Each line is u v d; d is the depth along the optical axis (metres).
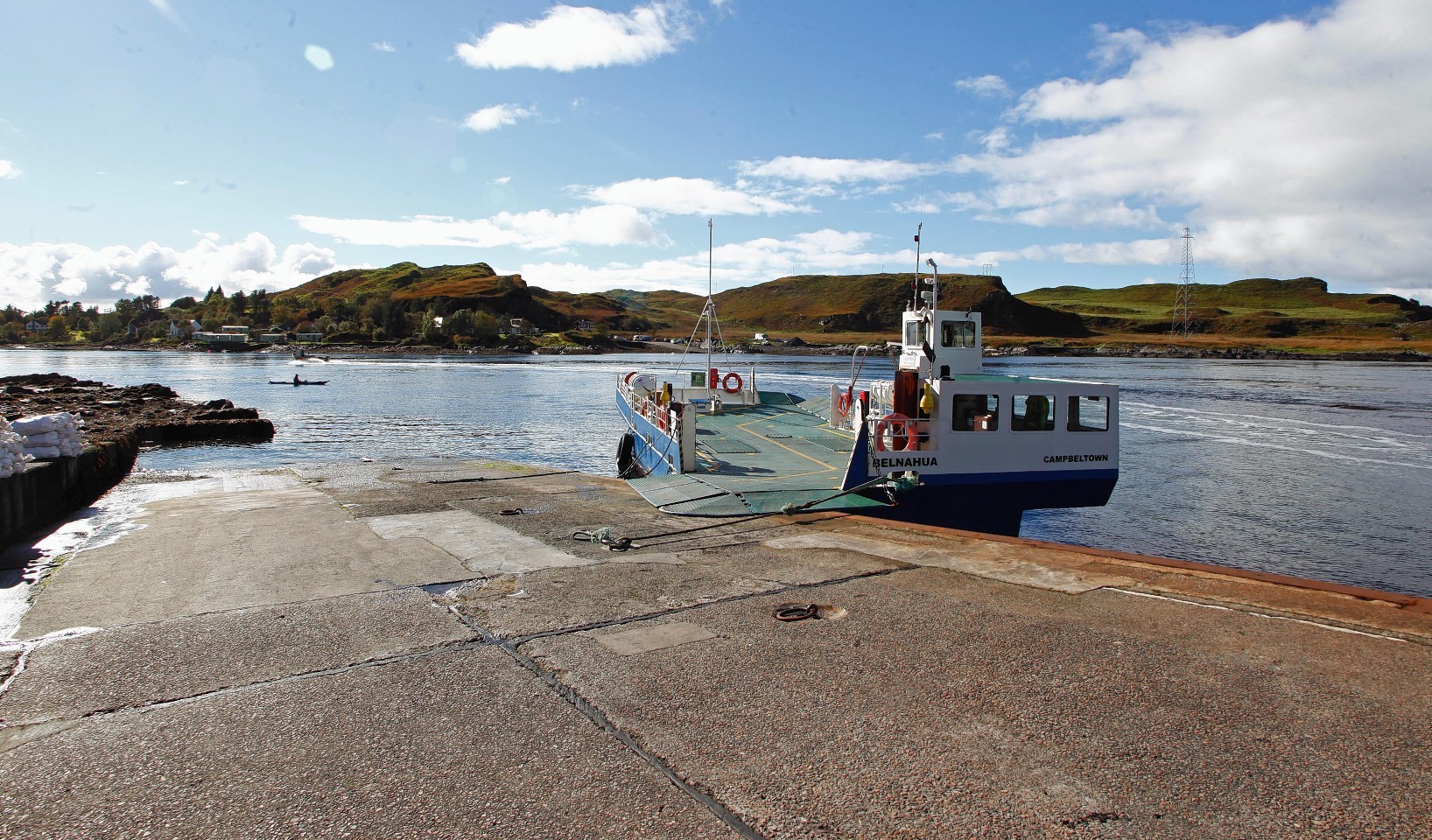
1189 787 4.22
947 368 15.38
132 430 29.38
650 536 10.98
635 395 24.36
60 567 9.41
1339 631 6.45
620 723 5.12
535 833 3.90
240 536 11.04
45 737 4.99
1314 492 25.31
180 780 4.45
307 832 3.93
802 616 7.18
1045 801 4.12
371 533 11.23
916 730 4.95
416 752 4.75
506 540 10.74
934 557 9.38
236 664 6.19
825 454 17.73
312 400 58.09
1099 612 7.13
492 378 86.25
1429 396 60.88
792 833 3.87
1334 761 4.44
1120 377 86.38
